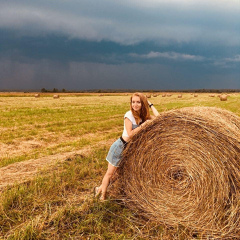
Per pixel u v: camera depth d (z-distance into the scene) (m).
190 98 47.06
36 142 9.68
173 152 4.10
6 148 8.72
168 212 4.03
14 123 13.73
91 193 4.79
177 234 3.73
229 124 3.78
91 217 3.83
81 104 29.30
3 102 31.59
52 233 3.57
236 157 3.59
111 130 12.51
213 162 3.74
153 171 4.25
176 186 4.11
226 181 3.66
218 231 3.67
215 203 3.74
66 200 4.45
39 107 24.25
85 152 7.36
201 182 3.87
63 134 11.20
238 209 3.60
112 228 3.77
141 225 3.94
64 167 6.12
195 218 3.85
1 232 3.57
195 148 3.91
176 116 4.04
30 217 3.78
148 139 4.27
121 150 4.36
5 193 4.44
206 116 3.84
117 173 4.61
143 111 4.33
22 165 6.28
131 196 4.38
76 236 3.54
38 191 4.68
